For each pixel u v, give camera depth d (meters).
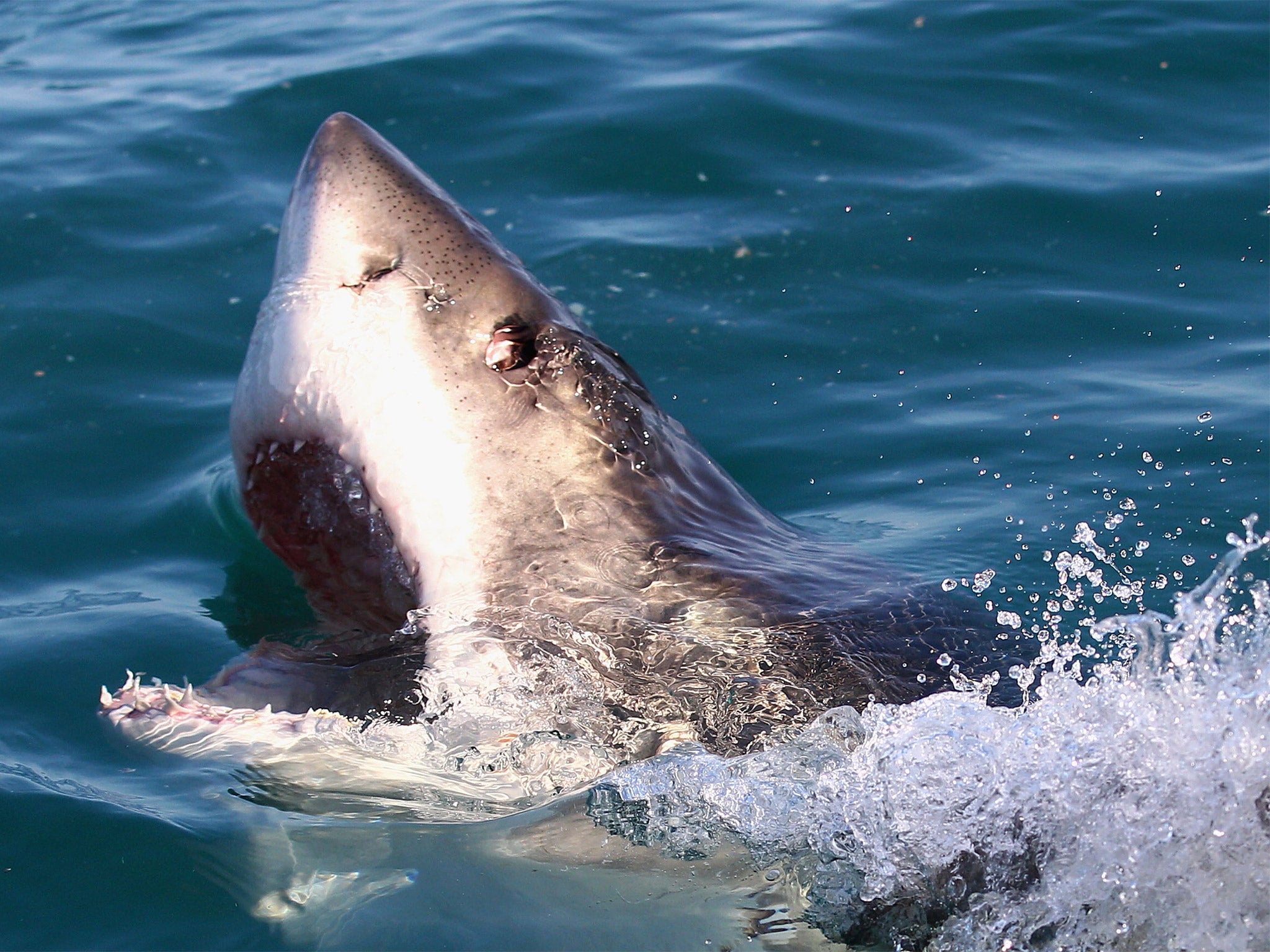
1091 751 5.63
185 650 8.00
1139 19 16.33
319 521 7.65
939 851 5.69
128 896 6.09
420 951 5.69
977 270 12.41
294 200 7.76
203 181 14.05
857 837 5.87
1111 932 5.33
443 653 6.90
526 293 7.60
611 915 5.77
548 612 6.91
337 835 6.28
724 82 15.40
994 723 5.94
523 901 5.87
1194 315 11.59
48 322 11.77
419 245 7.51
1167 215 12.88
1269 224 12.67
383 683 6.89
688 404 10.90
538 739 6.51
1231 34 15.84
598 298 12.13
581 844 6.06
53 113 15.40
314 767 6.58
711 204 13.50
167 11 18.72
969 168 13.79
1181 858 5.32
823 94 15.20
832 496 9.74
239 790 6.62
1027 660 7.10
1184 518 9.04
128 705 6.84
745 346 11.59
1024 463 9.87
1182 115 14.50
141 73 16.52
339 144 7.72
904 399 10.86
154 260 12.75
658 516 7.41
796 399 10.95
